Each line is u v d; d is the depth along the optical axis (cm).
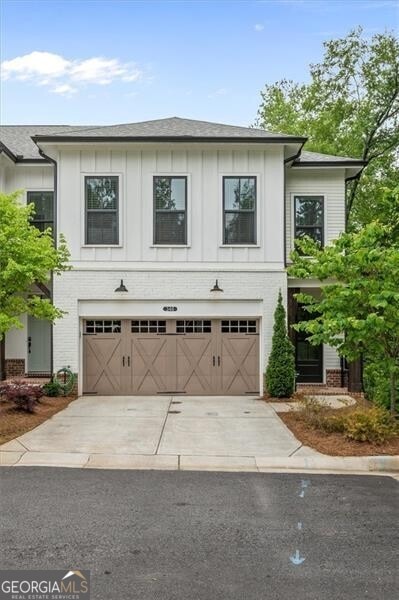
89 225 1393
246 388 1404
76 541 473
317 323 947
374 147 2405
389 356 927
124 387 1398
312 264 974
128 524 517
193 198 1401
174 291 1393
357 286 884
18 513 546
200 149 1400
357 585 394
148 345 1405
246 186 1409
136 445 846
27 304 1066
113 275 1388
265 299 1393
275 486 655
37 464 750
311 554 450
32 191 1541
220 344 1409
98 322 1408
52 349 1377
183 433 936
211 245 1401
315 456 781
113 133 1419
